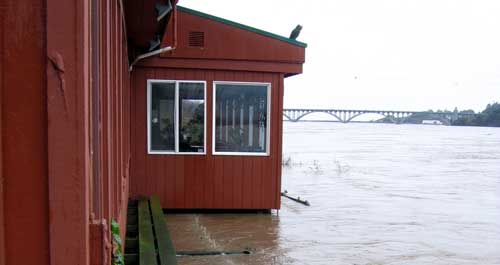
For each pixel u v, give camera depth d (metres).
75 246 1.04
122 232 3.79
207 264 5.44
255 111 7.74
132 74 7.40
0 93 0.99
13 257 1.01
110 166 2.15
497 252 6.48
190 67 7.47
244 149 7.76
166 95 7.55
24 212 1.01
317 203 9.82
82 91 1.02
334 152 26.75
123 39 4.30
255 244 6.32
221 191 7.71
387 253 6.23
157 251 4.14
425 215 8.95
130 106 7.21
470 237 7.32
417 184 13.73
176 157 7.60
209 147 7.64
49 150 1.01
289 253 6.00
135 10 4.28
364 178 14.84
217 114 7.65
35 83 1.00
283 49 7.61
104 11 1.87
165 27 5.51
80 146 1.02
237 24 7.47
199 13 7.38
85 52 1.03
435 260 6.02
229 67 7.54
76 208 1.03
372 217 8.55
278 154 7.79
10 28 0.98
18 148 1.00
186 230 6.89
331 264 5.63
